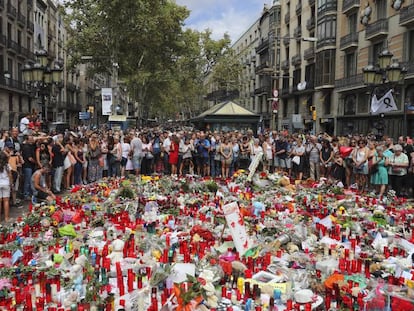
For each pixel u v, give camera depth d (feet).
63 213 27.66
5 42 142.92
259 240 22.67
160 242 22.17
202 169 57.11
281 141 57.26
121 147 53.06
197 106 285.23
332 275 16.94
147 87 165.99
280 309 14.99
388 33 99.19
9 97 149.48
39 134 44.39
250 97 226.99
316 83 134.92
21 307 15.30
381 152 42.27
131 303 15.02
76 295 15.57
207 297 15.14
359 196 38.09
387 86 56.75
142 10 112.98
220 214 27.45
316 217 28.22
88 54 123.44
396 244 22.94
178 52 141.59
